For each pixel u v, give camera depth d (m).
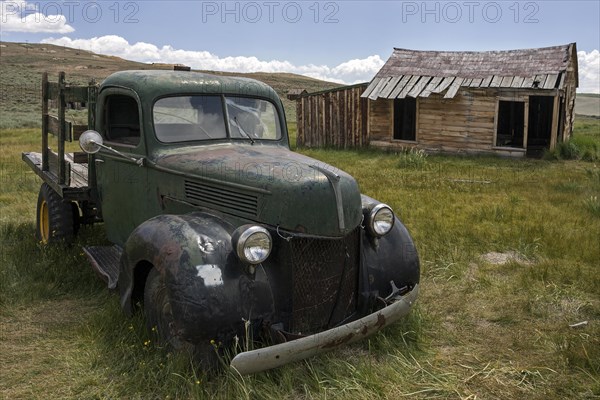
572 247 6.92
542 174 13.68
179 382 3.61
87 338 4.35
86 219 6.71
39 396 3.62
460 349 4.43
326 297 4.05
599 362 4.05
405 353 4.25
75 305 5.18
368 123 20.03
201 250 3.71
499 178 12.82
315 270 3.96
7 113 36.69
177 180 4.62
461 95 18.31
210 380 3.67
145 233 4.00
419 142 19.16
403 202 9.62
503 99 17.78
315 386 3.73
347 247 4.14
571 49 18.67
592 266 6.35
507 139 20.75
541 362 4.19
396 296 4.42
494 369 4.06
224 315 3.58
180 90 4.94
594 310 5.12
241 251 3.63
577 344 4.37
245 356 3.37
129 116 5.39
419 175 13.42
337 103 20.66
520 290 5.65
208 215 4.23
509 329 4.81
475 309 5.23
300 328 3.94
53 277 5.64
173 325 3.88
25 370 3.96
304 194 3.82
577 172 13.91
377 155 18.41
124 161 5.26
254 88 5.33
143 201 5.09
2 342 4.40
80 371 3.90
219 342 3.61
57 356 4.14
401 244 4.67
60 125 6.09
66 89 6.03
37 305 5.16
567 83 18.83
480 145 18.25
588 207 9.16
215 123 5.05
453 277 6.03
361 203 4.28
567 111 19.73
